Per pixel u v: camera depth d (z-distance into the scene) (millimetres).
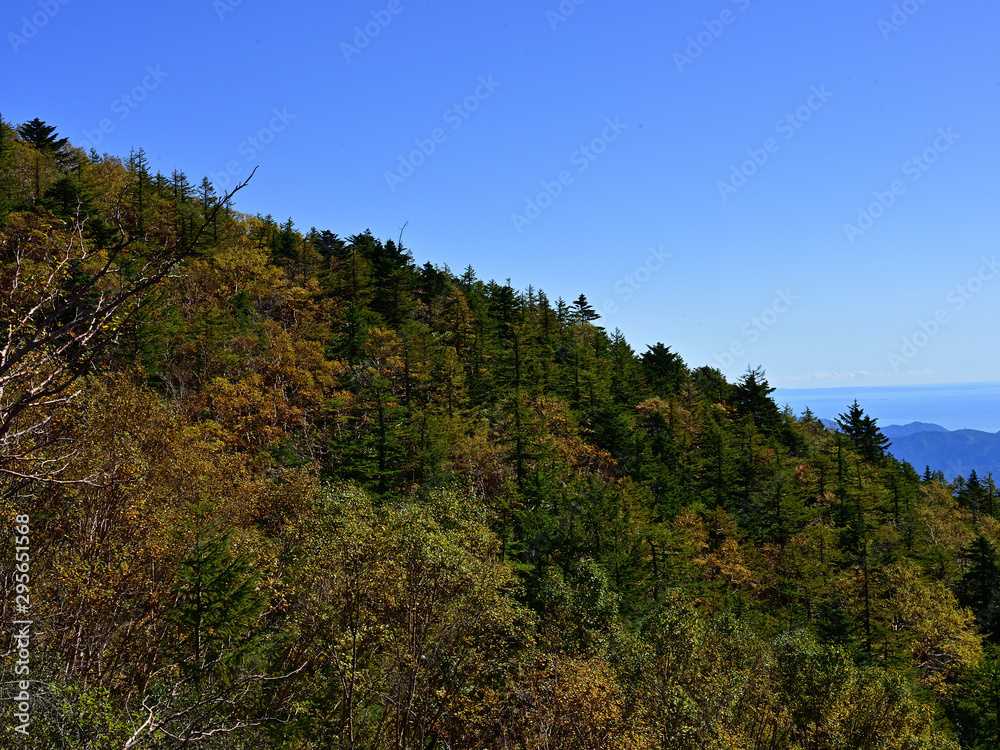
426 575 17047
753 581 45250
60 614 13727
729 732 19594
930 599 40750
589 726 17266
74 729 9375
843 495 58969
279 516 21688
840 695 22594
